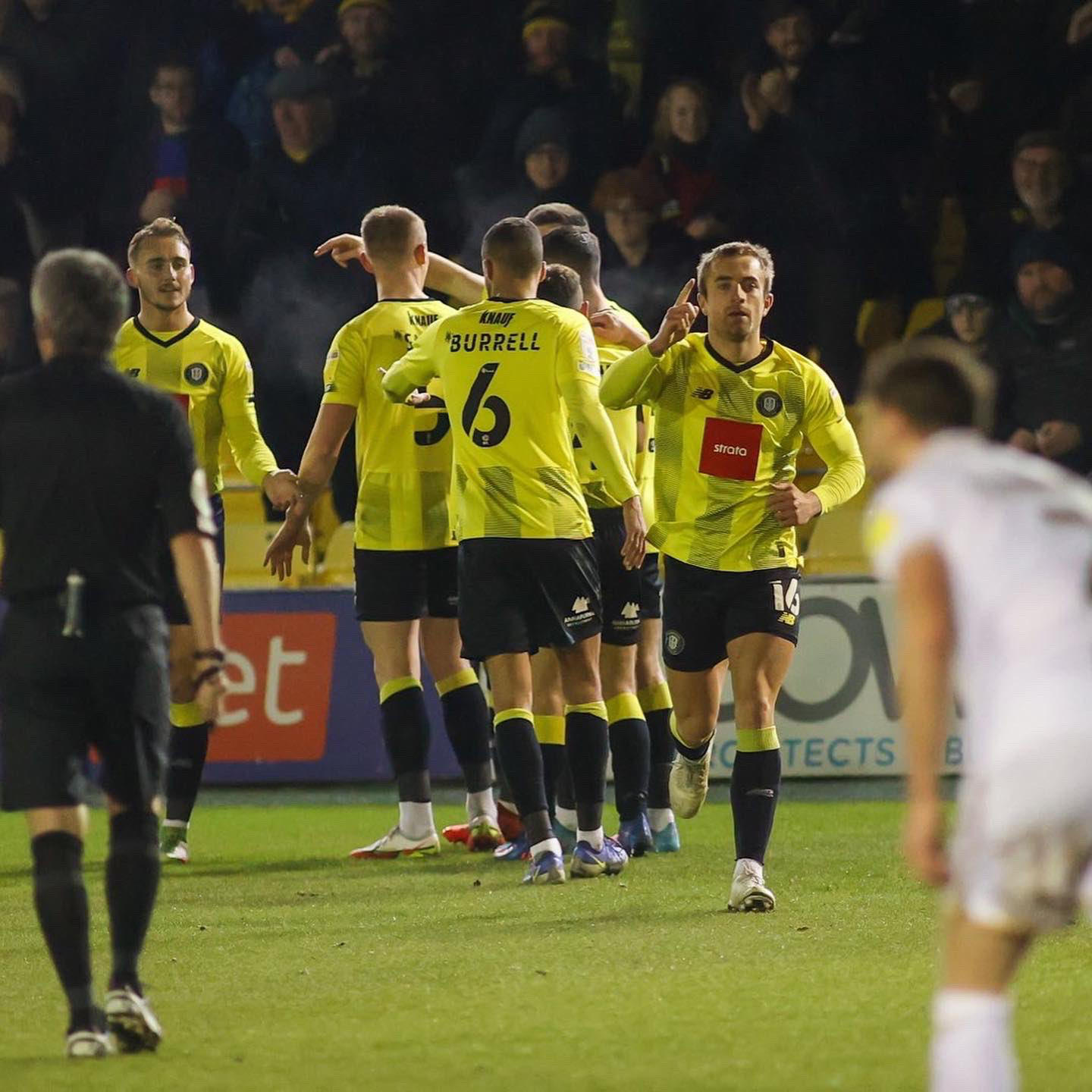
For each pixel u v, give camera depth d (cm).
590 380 2217
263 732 3594
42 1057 1280
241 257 4247
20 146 4541
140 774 1283
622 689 2550
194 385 2552
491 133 4309
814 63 4109
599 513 2477
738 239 4109
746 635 2038
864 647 3478
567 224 2634
